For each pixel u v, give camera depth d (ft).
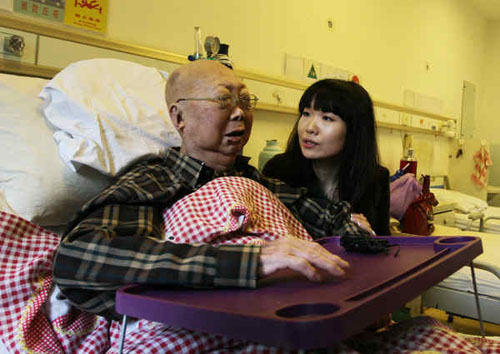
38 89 4.22
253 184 3.78
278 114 8.69
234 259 2.38
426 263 2.62
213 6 7.56
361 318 1.77
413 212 7.63
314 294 2.16
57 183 3.70
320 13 9.98
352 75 11.14
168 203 3.65
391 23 12.60
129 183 3.45
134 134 4.20
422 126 13.51
